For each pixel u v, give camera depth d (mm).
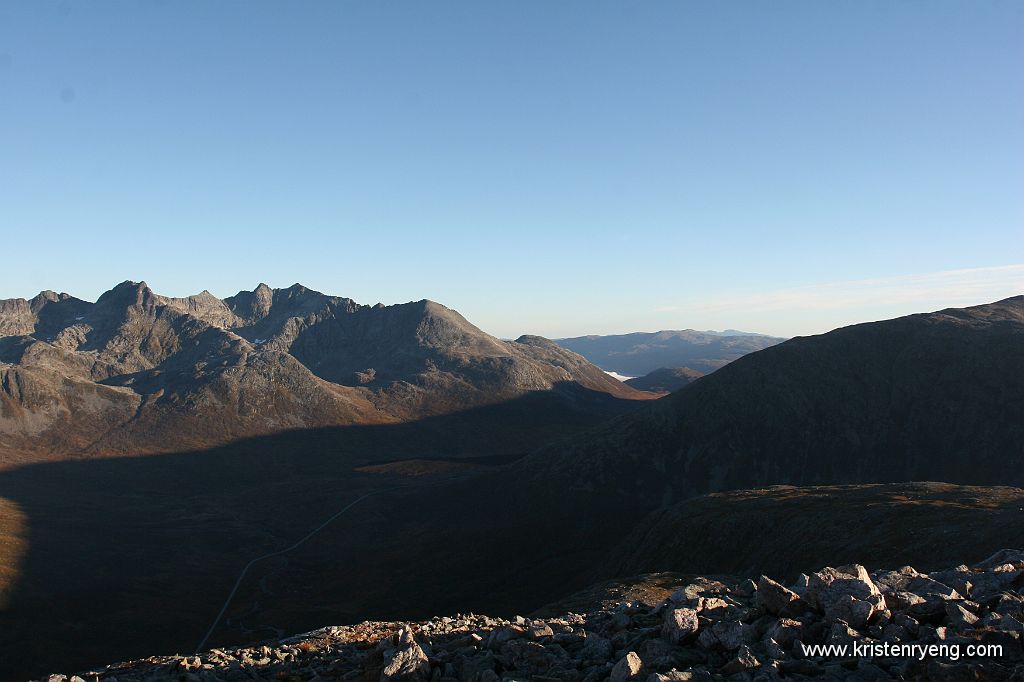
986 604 14070
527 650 14883
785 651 12688
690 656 13141
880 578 16391
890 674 11297
